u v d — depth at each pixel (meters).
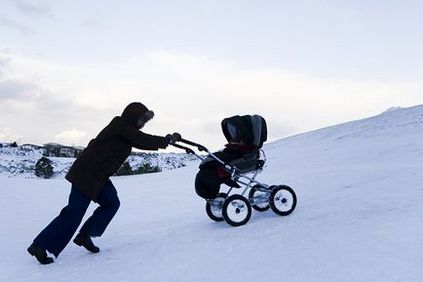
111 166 5.56
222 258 4.84
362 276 3.86
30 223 7.96
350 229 5.27
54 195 11.43
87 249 5.80
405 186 7.44
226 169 6.46
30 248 5.36
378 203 6.50
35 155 61.81
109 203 5.70
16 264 5.47
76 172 5.49
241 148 6.55
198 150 6.30
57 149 65.31
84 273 4.90
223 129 6.74
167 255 5.27
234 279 4.16
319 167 12.43
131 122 5.68
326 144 18.89
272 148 21.78
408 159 11.24
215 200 6.79
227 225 6.54
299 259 4.44
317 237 5.12
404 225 5.13
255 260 4.60
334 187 8.54
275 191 6.61
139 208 9.48
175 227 6.98
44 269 5.21
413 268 3.90
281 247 4.93
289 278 4.00
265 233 5.69
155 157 47.12
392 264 4.03
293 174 11.54
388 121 21.12
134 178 16.66
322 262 4.28
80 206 5.50
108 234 6.93
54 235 5.40
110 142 5.57
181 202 9.79
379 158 12.34
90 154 5.53
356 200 6.93
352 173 9.98
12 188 12.16
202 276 4.35
